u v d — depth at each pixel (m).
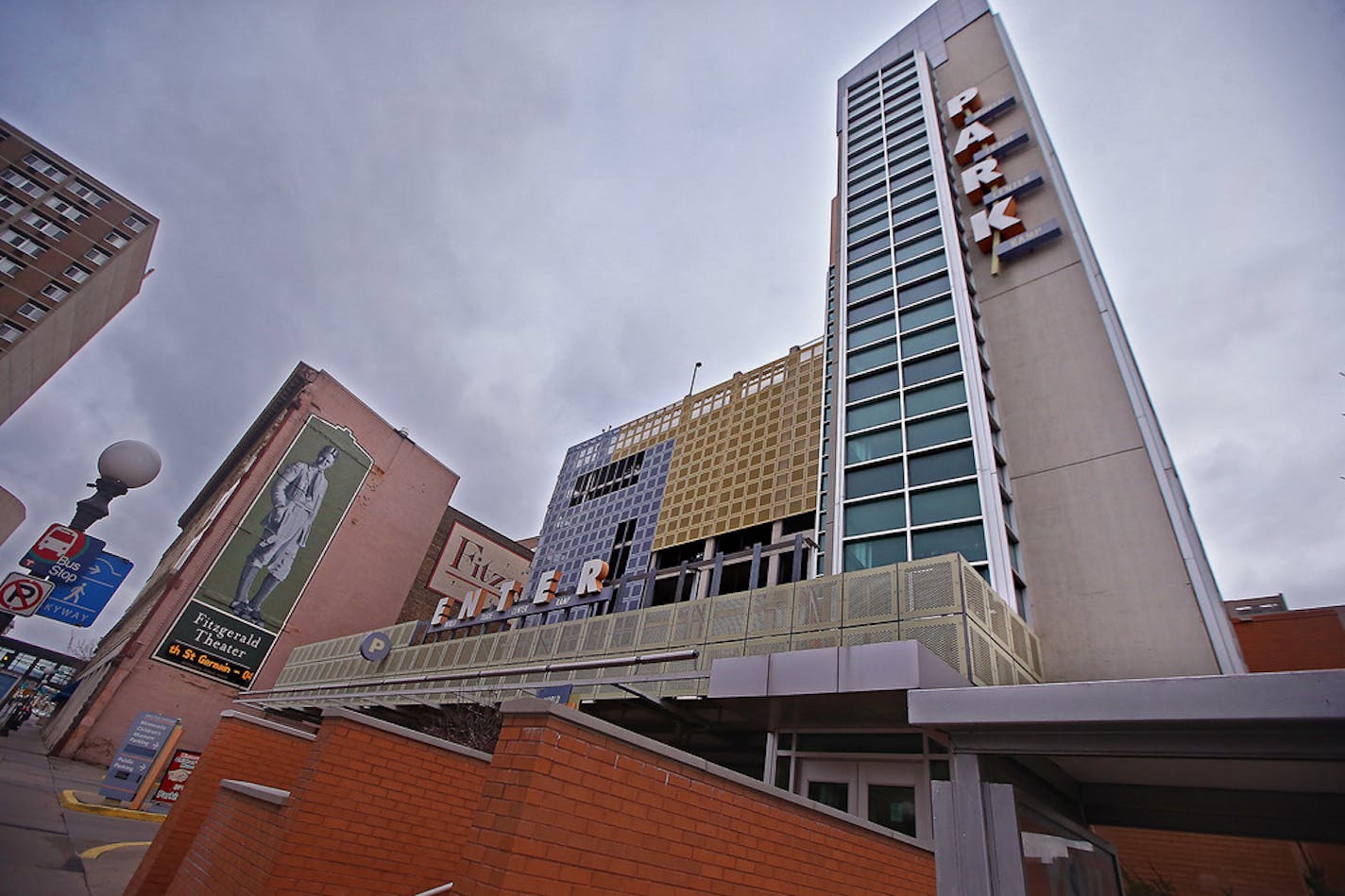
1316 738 3.71
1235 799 6.28
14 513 29.92
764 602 15.28
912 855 8.26
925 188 27.19
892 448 19.75
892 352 22.52
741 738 16.52
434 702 22.23
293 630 43.97
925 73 32.31
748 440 33.00
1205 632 13.98
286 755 11.09
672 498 34.81
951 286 22.27
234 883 7.21
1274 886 12.44
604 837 4.99
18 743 40.00
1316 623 21.55
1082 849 6.14
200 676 38.94
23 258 51.72
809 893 6.58
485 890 4.34
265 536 43.88
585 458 44.94
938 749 11.98
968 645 11.39
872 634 12.68
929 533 17.09
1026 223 23.72
